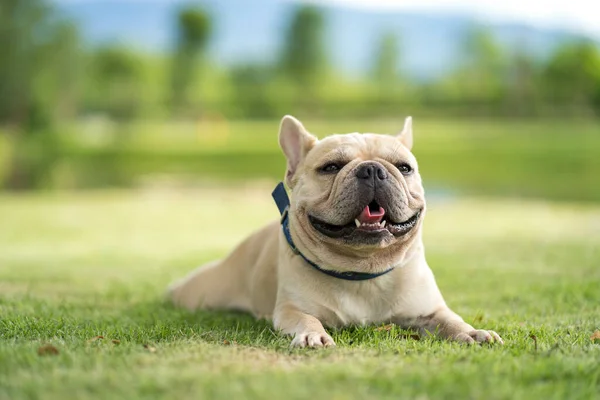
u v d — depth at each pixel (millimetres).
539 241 9539
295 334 3607
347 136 4035
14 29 41062
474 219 12984
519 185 23172
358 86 75625
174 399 2461
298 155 4297
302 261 4004
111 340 3502
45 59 42688
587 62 64625
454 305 5207
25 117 43312
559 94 64688
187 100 70875
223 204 17719
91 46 64750
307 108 67875
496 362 2947
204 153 38219
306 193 3857
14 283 6422
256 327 4203
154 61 73125
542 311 4883
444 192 21422
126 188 24453
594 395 2582
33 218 14195
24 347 3256
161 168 31734
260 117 68625
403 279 3961
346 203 3602
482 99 64750
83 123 55188
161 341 3525
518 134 43875
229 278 5090
